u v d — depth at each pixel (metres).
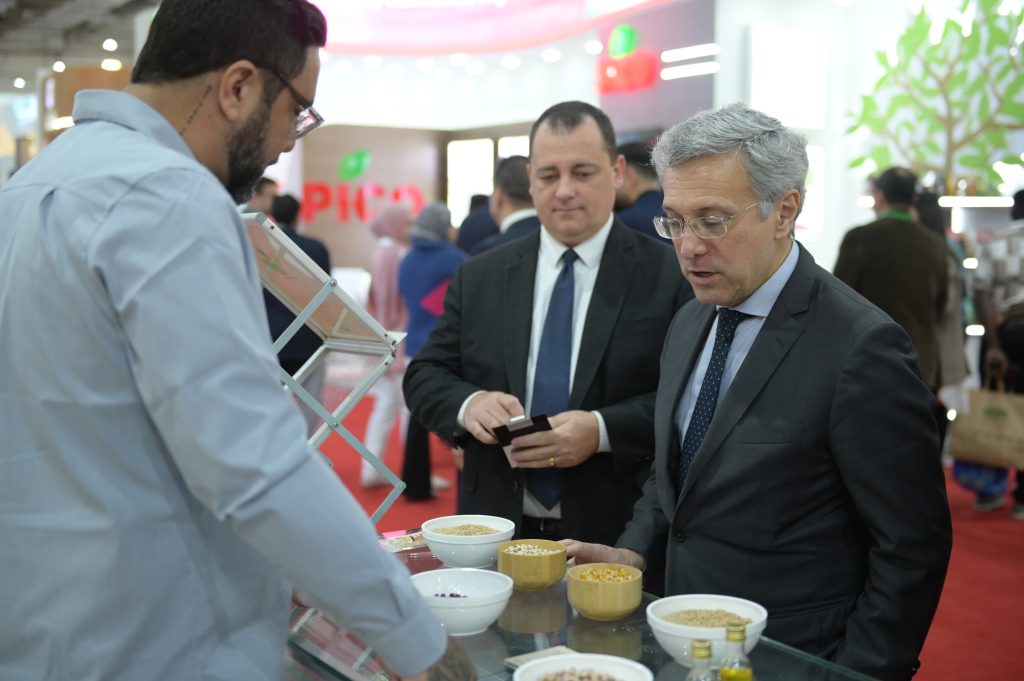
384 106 11.49
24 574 1.16
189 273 1.06
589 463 2.07
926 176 6.85
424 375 2.27
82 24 11.30
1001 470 5.05
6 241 1.18
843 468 1.46
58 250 1.11
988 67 6.57
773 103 7.48
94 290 1.09
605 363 2.13
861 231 4.77
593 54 9.98
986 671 3.15
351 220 12.45
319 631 1.37
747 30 7.46
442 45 10.83
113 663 1.14
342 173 12.34
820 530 1.51
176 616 1.16
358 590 1.08
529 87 10.71
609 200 2.21
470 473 2.18
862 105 7.35
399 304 6.13
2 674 1.20
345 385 1.73
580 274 2.20
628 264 2.19
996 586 3.97
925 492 1.44
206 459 1.04
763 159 1.47
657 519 1.77
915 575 1.43
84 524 1.13
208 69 1.20
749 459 1.52
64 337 1.11
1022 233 4.79
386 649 1.11
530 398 2.18
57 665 1.16
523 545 1.54
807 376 1.50
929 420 1.46
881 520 1.44
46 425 1.13
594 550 1.62
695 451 1.62
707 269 1.52
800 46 7.54
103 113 1.22
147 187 1.09
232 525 1.06
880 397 1.44
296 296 1.79
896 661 1.42
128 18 10.92
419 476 5.29
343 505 1.08
